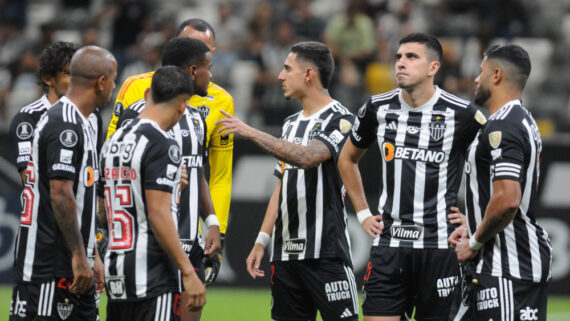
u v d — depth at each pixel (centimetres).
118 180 1464
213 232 1823
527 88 4484
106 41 4881
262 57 4175
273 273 1873
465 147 1761
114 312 1515
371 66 4309
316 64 1842
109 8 4978
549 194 3309
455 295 1675
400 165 1752
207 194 1831
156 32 4509
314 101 1859
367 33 4403
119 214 1470
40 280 1559
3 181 3419
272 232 1923
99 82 1553
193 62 1722
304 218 1817
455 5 4772
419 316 1788
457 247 1620
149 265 1468
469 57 4453
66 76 1677
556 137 3412
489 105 1619
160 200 1428
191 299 1454
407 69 1716
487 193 1585
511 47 1588
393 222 1761
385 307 1762
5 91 4209
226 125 1731
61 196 1495
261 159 3381
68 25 5166
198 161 1762
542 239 1585
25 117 1678
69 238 1511
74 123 1520
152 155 1434
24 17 4959
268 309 2967
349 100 4059
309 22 4569
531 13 4928
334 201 1827
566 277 3288
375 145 3297
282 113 4000
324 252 1808
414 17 4912
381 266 1766
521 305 1565
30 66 4406
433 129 1736
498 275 1566
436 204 1738
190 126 1752
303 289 1853
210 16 5266
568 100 4422
